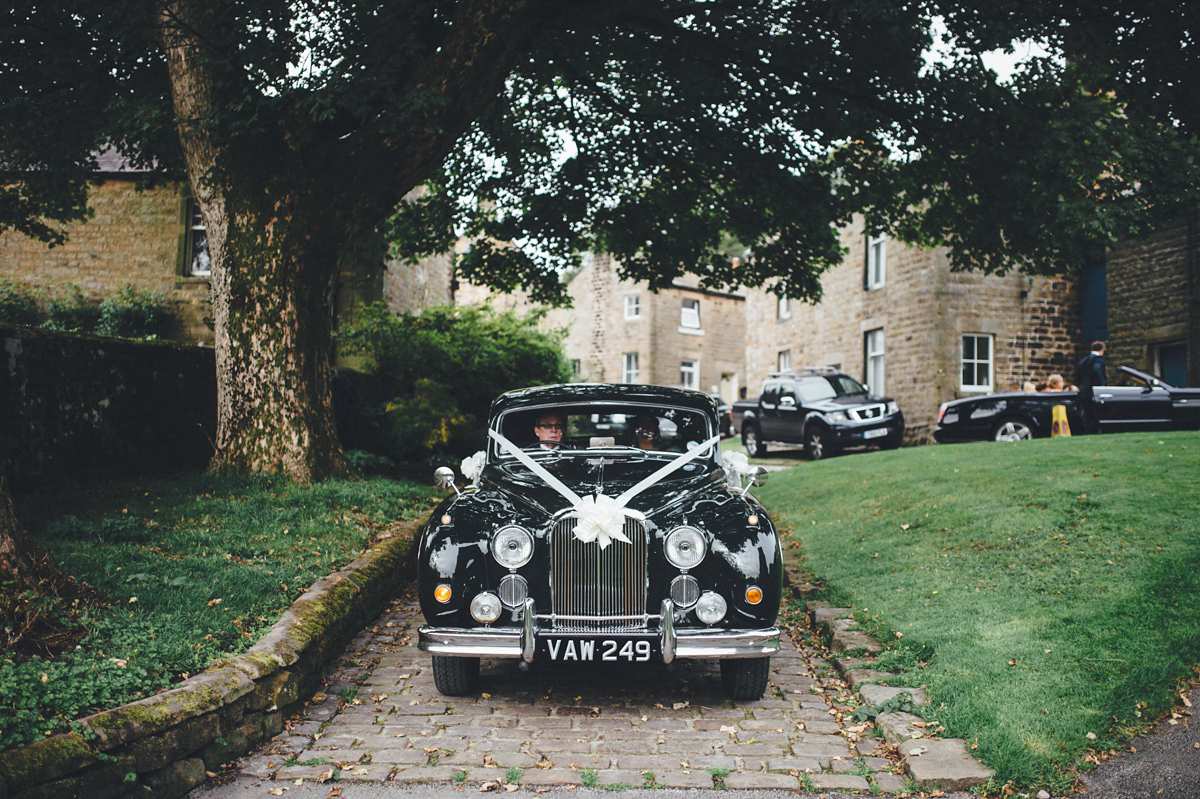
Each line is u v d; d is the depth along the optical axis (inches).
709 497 176.6
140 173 610.2
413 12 289.1
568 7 312.7
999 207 371.9
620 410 214.5
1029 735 138.8
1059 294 725.9
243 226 310.7
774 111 418.3
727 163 455.2
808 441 665.0
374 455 442.9
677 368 1357.0
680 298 1362.0
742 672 169.9
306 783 133.8
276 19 281.0
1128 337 661.9
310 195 305.3
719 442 215.0
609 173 489.4
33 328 298.0
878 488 376.8
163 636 157.3
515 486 186.7
